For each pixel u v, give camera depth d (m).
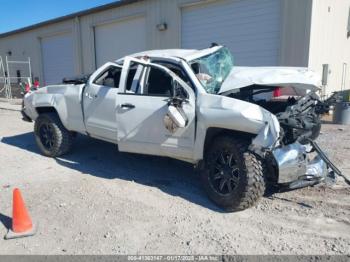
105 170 5.36
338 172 3.80
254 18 10.27
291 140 3.80
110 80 5.26
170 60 4.51
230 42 11.02
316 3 9.20
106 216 3.77
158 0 12.73
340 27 12.44
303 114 4.06
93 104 5.21
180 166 5.55
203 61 4.56
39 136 6.20
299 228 3.45
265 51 10.16
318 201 4.07
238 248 3.11
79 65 17.11
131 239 3.29
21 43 21.69
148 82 4.69
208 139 4.09
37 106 6.13
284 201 4.09
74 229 3.49
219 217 3.72
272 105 4.74
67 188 4.60
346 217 3.66
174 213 3.83
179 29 12.28
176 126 4.08
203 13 11.62
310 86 4.14
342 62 13.73
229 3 10.80
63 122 5.80
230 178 3.85
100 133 5.21
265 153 3.58
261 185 3.65
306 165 3.78
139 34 14.02
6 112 13.01
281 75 4.26
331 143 6.73
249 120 3.56
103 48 15.85
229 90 4.14
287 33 9.45
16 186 4.71
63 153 6.05
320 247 3.11
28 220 3.46
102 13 15.21
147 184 4.75
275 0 9.66
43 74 20.48
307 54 9.16
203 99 4.00
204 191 4.43
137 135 4.59
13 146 7.09
